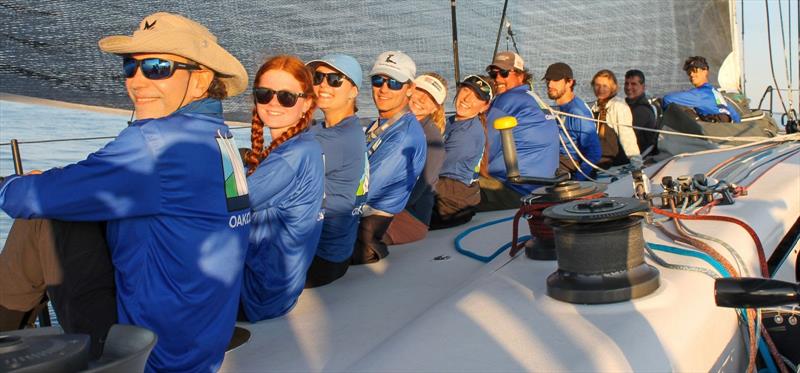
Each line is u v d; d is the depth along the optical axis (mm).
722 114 6449
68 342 1223
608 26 6562
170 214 1987
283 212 2564
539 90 6070
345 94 3209
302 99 2588
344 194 3010
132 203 1953
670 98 6551
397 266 3311
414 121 3586
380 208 3436
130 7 3053
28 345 1195
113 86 3047
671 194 3146
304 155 2547
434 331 1998
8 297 2238
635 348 1818
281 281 2596
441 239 3844
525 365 1759
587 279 2057
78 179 1910
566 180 2637
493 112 4715
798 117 5895
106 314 2090
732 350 2270
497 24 5020
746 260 2645
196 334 2043
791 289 1521
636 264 2104
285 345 2373
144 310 1991
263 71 2586
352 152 3021
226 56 2164
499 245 3514
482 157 4598
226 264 2092
